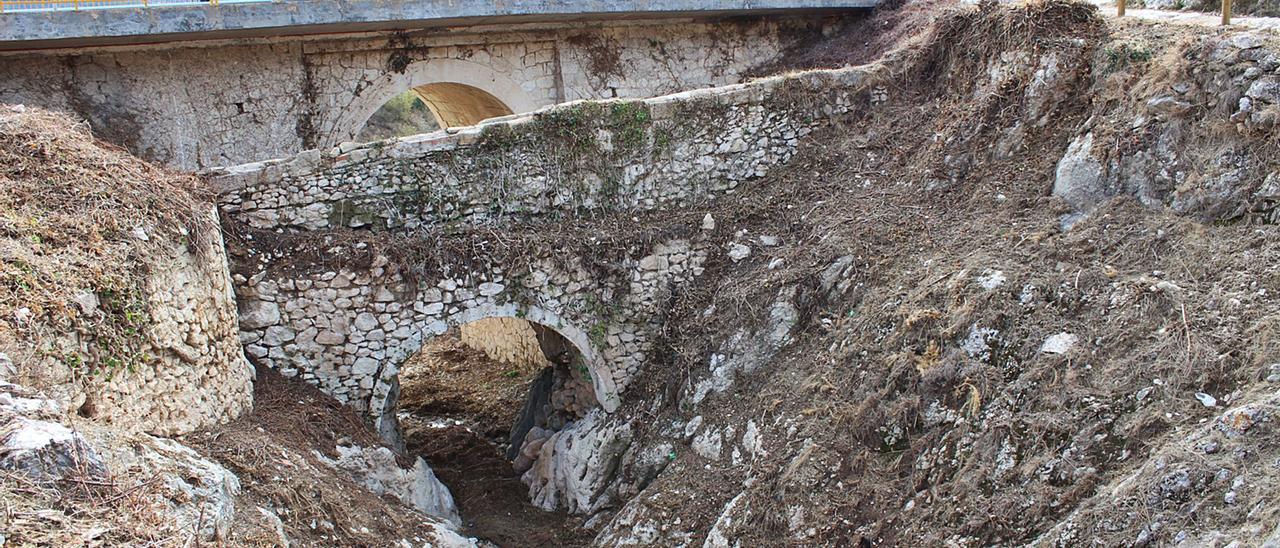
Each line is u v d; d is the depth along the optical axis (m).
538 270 8.83
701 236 9.30
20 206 5.99
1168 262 6.69
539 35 12.07
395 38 11.20
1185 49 7.62
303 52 10.82
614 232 9.12
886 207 8.86
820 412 7.32
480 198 9.00
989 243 7.75
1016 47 8.85
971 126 8.92
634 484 8.55
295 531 5.94
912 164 9.23
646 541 7.55
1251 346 5.65
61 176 6.43
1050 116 8.50
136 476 4.79
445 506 8.62
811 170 9.66
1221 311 6.00
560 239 8.92
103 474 4.49
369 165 8.64
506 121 9.05
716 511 7.45
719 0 11.98
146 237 6.41
